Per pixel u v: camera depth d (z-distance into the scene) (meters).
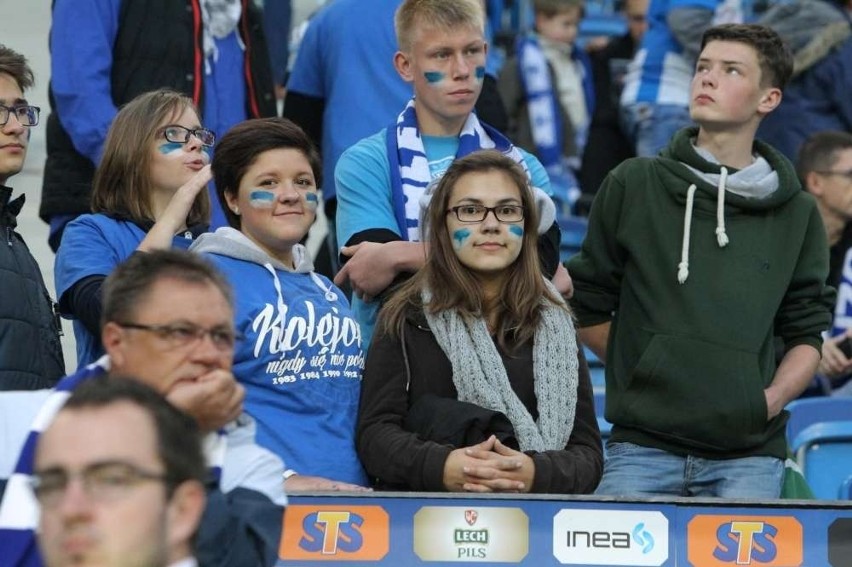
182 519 10.41
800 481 19.36
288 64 32.47
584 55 33.53
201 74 23.06
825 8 29.44
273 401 17.38
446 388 17.58
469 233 17.75
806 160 25.69
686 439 18.88
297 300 17.75
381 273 18.80
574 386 17.70
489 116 24.14
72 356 25.73
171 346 12.45
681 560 16.02
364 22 23.94
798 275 19.50
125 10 22.88
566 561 15.95
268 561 12.78
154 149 18.86
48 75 35.22
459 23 19.97
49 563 10.20
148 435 10.35
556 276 19.30
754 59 19.72
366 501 15.95
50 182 22.88
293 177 17.97
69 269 18.27
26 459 12.23
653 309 19.20
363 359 18.22
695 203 19.41
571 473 17.03
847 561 16.08
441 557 15.91
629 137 30.98
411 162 19.89
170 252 12.77
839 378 25.30
